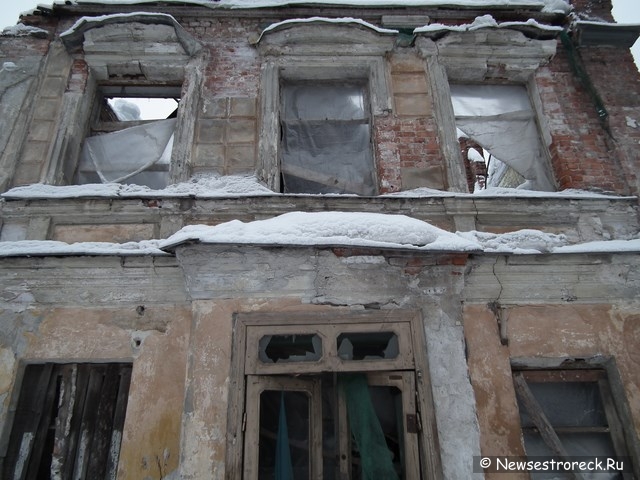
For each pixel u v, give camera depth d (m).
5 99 4.91
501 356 3.75
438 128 4.95
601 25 5.34
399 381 3.52
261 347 3.63
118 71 5.24
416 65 5.34
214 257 3.62
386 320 3.66
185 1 5.44
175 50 5.20
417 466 3.31
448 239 3.64
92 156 4.94
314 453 3.44
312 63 5.22
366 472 3.31
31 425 3.60
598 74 5.30
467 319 3.85
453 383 3.52
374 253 3.65
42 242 3.96
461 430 3.39
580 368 3.94
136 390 3.54
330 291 3.67
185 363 3.62
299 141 5.10
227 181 4.51
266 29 5.20
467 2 5.67
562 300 3.97
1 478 3.41
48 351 3.66
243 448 3.26
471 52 5.34
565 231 4.38
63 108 4.89
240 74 5.18
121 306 3.81
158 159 4.98
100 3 5.45
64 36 5.15
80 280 3.83
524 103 5.46
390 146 4.83
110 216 4.21
